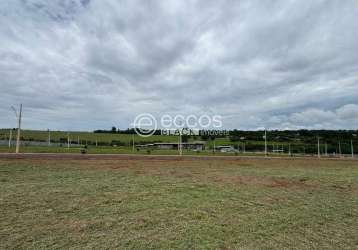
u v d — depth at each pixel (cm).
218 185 1059
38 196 745
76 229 490
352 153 6506
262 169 1905
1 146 4756
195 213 625
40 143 6638
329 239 477
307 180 1317
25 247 402
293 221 588
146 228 509
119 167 1709
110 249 404
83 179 1109
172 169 1698
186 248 416
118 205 680
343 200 834
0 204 645
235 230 512
